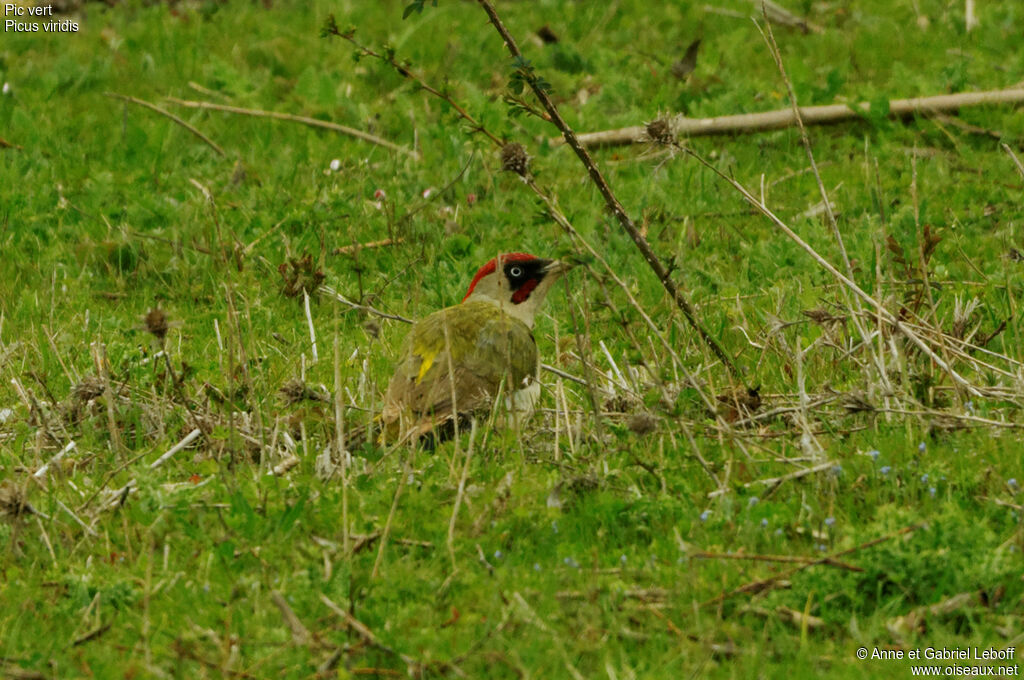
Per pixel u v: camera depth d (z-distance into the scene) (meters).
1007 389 10.73
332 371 12.38
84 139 18.64
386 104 19.89
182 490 9.59
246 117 19.09
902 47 20.97
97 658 8.15
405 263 14.95
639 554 8.98
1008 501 9.15
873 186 16.19
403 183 16.81
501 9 23.31
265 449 10.49
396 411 10.85
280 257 15.15
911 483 9.40
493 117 17.91
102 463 10.73
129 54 21.78
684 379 11.27
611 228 15.02
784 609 8.24
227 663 7.87
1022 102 17.94
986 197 15.94
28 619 8.59
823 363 11.77
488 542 9.09
